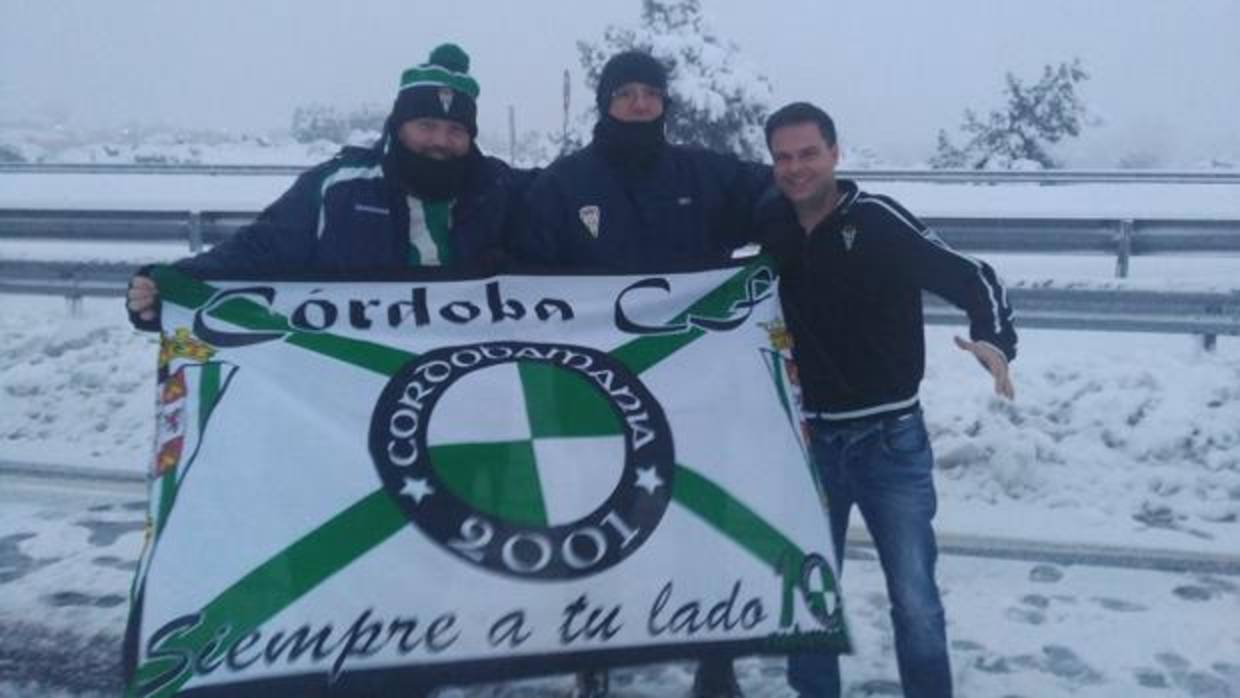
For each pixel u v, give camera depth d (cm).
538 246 403
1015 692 425
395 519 332
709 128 1525
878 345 370
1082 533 574
